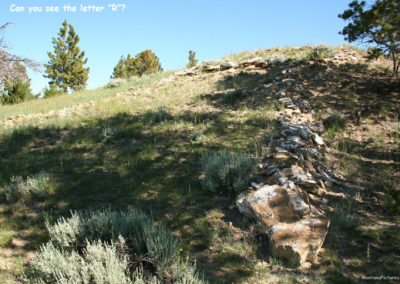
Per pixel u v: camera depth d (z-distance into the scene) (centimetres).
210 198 488
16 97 1981
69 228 340
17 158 666
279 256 346
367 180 526
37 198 501
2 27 1326
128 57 4403
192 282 290
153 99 1202
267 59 1380
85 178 565
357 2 788
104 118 967
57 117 991
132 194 510
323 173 542
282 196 419
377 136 679
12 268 327
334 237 384
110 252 293
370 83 964
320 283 309
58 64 3912
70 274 274
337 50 1355
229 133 755
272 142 660
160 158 650
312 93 949
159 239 324
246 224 413
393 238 377
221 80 1293
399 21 675
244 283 310
